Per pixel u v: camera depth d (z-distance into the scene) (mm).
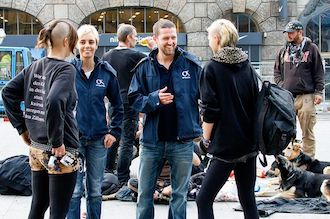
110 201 8039
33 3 29266
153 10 29516
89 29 6086
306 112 9617
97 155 6074
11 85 4922
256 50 29125
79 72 6031
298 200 7812
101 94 6062
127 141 8438
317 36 28641
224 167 5352
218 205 7801
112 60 8336
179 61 5703
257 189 8438
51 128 4492
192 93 5684
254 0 29031
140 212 5828
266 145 5301
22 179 8273
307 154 9680
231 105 5246
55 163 4652
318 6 28484
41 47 4832
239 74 5273
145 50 24766
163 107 5637
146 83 5699
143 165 5754
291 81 9594
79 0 29219
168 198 7699
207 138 5367
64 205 4762
